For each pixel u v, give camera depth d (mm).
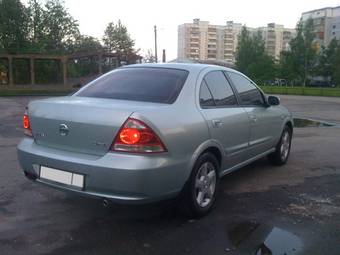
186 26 108375
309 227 4215
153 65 4949
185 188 4125
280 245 3771
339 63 72125
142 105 3922
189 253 3572
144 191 3586
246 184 5727
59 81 51438
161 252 3580
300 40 73562
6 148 7977
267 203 4934
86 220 4258
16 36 52781
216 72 5031
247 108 5387
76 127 3797
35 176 4113
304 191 5465
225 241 3830
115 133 3611
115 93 4430
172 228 4098
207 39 110250
